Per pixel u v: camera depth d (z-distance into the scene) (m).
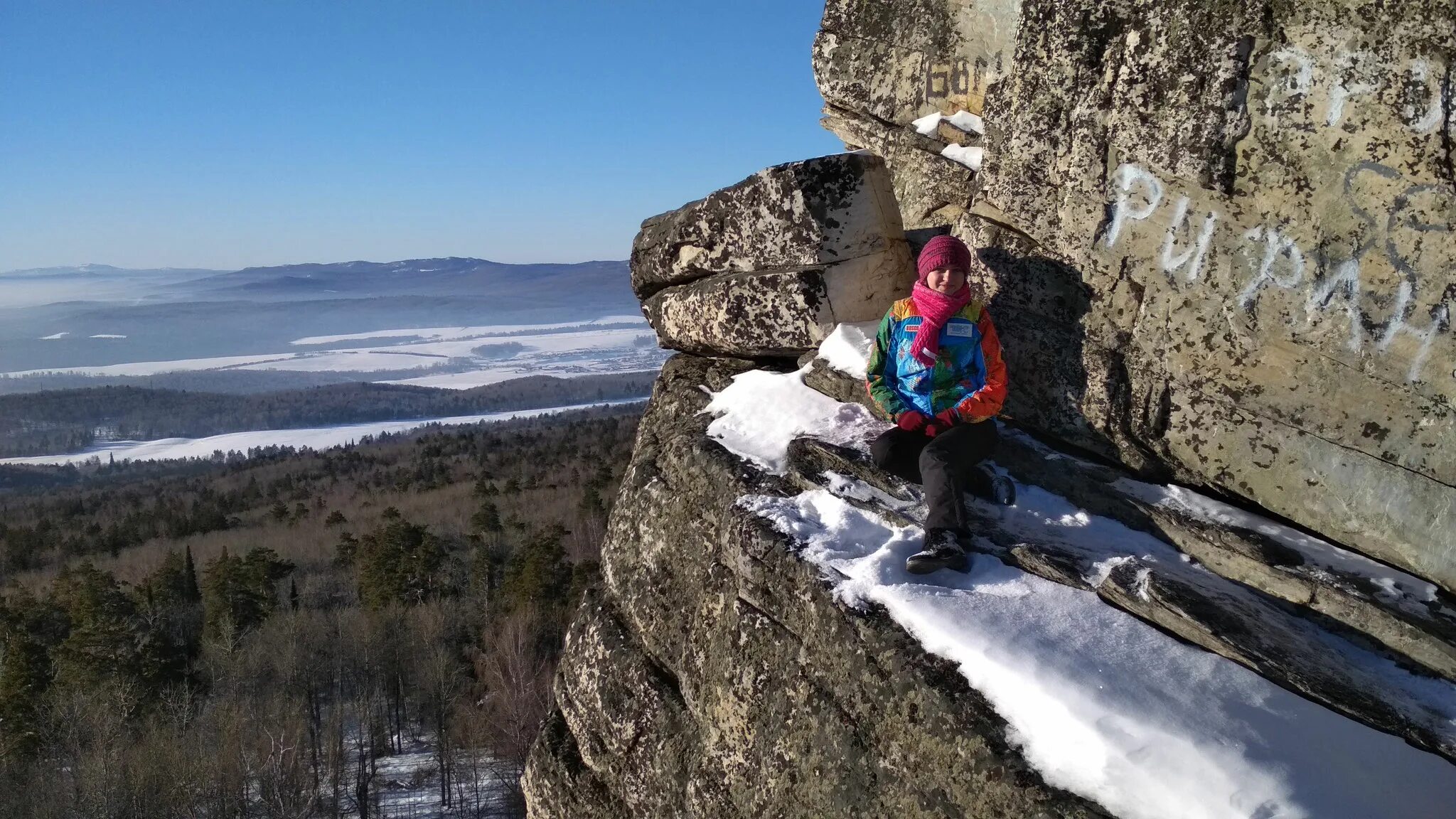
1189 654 3.15
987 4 5.81
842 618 3.61
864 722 3.42
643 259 6.53
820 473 4.52
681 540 5.11
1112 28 4.35
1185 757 2.65
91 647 35.00
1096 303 4.48
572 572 40.34
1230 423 4.04
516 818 30.06
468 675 36.09
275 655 36.53
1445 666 3.22
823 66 6.85
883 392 4.20
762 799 3.83
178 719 31.83
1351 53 3.60
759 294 5.68
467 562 47.09
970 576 3.72
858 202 5.29
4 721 30.78
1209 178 4.01
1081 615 3.38
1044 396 4.68
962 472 3.92
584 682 5.64
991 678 3.12
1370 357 3.63
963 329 4.12
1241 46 3.89
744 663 4.06
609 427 112.81
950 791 3.04
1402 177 3.51
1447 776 2.76
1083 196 4.49
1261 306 3.91
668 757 4.80
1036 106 4.67
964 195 5.75
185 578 44.19
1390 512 3.62
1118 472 4.38
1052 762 2.84
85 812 26.53
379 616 38.91
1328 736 2.83
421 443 111.38
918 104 6.31
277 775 29.36
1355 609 3.43
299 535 62.34
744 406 5.47
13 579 58.56
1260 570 3.68
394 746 35.09
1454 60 3.36
